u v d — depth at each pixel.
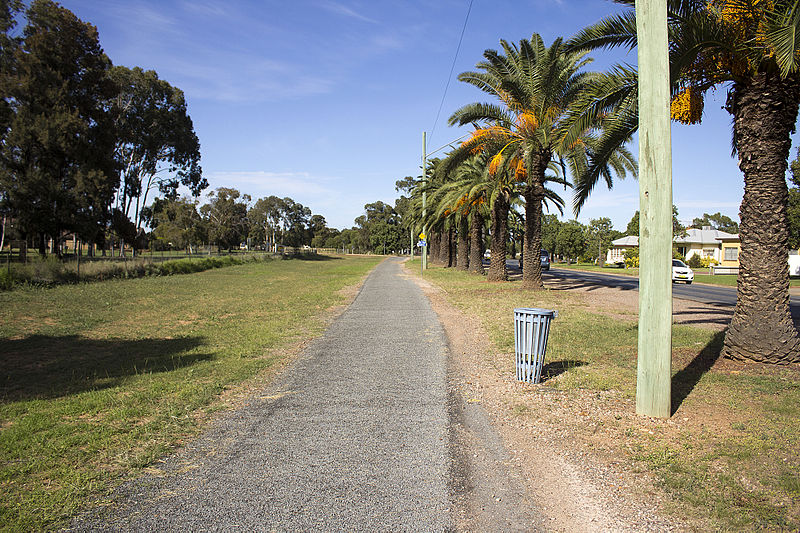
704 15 7.57
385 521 3.47
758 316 7.46
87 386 7.03
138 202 62.62
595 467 4.30
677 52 7.91
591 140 17.41
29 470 4.27
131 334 11.64
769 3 7.18
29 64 39.34
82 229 39.78
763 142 7.36
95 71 43.78
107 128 44.62
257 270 45.72
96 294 20.67
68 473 4.20
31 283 22.84
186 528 3.37
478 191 26.73
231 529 3.36
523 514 3.58
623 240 72.94
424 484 4.04
